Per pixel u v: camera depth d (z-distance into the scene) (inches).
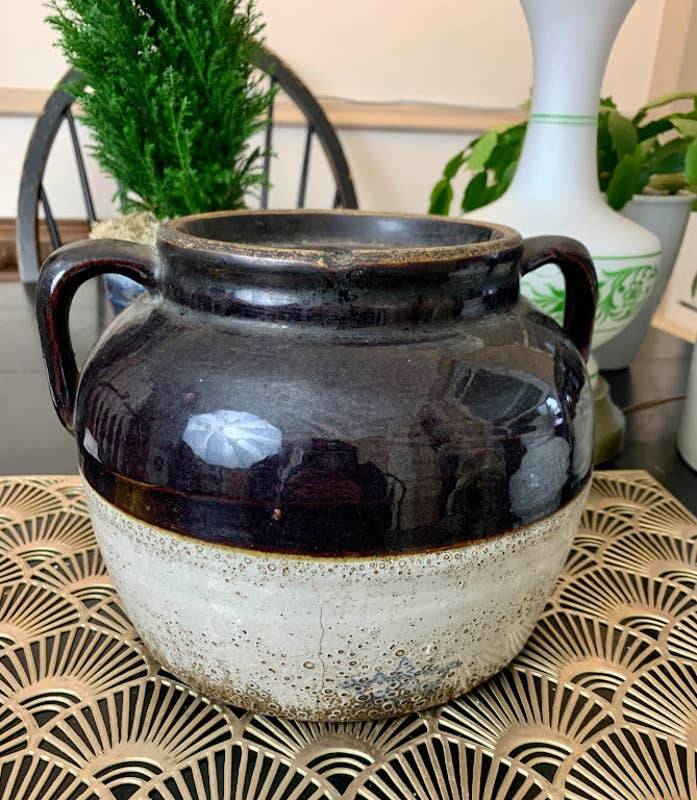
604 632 15.3
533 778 11.7
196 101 22.3
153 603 11.8
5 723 12.5
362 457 9.9
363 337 10.6
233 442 10.0
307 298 10.4
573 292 14.9
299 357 10.3
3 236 44.3
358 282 10.3
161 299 12.0
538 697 13.4
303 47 43.0
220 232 14.1
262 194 41.6
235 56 23.0
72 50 21.8
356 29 43.2
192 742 12.2
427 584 10.7
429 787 11.5
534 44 19.6
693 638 15.1
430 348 10.7
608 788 11.6
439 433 10.1
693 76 45.2
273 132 44.7
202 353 10.6
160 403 10.6
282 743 12.2
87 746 12.1
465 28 44.4
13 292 35.5
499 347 11.2
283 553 10.2
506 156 26.5
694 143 21.9
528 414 10.8
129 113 22.3
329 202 47.0
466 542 10.6
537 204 19.9
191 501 10.3
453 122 45.9
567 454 11.5
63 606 15.4
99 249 12.1
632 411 26.6
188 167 22.4
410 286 10.6
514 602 11.9
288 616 10.7
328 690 11.7
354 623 10.8
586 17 18.4
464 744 12.3
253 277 10.5
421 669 11.8
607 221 19.9
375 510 10.0
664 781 11.8
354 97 44.8
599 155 25.6
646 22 46.1
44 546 17.4
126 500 11.0
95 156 24.6
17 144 42.9
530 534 11.3
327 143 40.6
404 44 44.1
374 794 11.4
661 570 17.4
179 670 12.6
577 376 12.4
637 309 21.6
